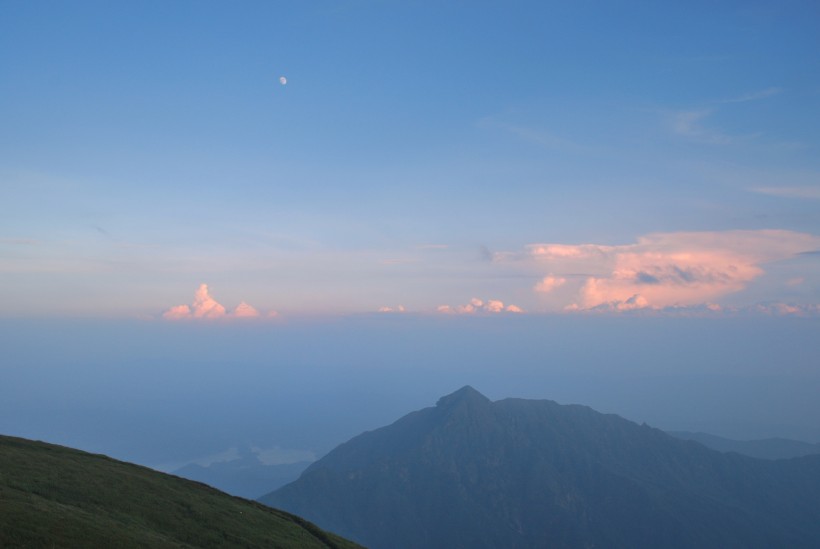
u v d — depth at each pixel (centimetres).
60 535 4903
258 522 7531
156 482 7875
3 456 6981
